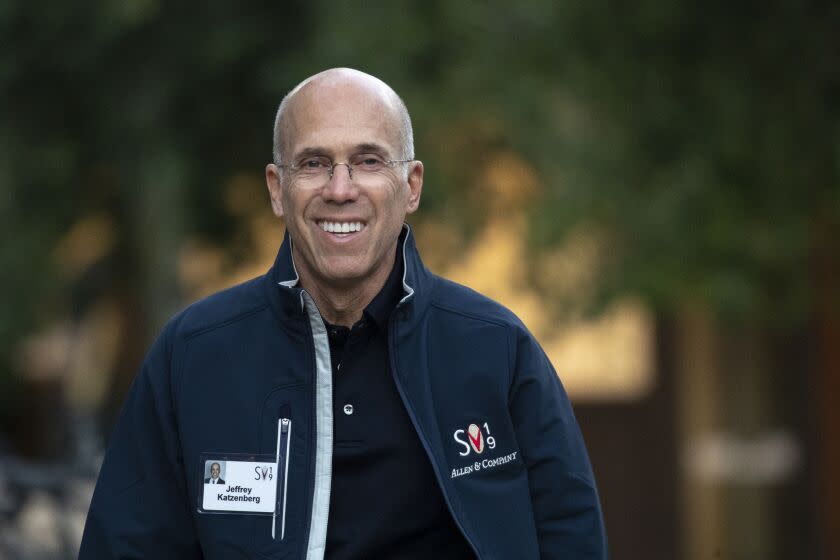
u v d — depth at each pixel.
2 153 23.52
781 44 20.72
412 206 9.62
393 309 9.14
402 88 20.12
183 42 22.89
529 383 9.27
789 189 20.83
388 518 9.04
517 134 20.52
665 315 29.91
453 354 9.21
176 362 9.30
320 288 9.32
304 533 8.92
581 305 21.27
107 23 21.50
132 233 26.83
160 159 23.50
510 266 22.47
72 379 32.06
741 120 20.55
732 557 31.12
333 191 8.94
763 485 30.91
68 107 23.84
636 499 31.44
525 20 20.33
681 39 20.77
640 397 31.14
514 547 9.05
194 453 9.11
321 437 9.03
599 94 20.58
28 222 24.12
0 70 22.75
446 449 9.06
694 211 20.44
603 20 20.52
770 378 30.73
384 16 20.22
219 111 23.80
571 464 9.29
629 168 20.42
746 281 20.81
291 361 9.13
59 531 16.09
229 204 26.23
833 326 29.72
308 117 9.06
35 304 24.77
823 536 30.23
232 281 27.39
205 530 9.05
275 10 22.69
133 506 9.35
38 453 33.88
